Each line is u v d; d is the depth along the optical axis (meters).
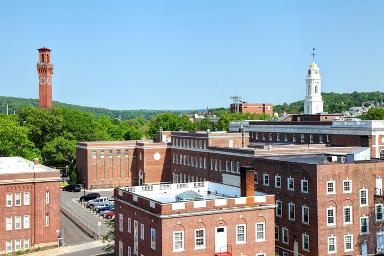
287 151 99.81
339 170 73.25
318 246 71.75
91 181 146.00
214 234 59.28
